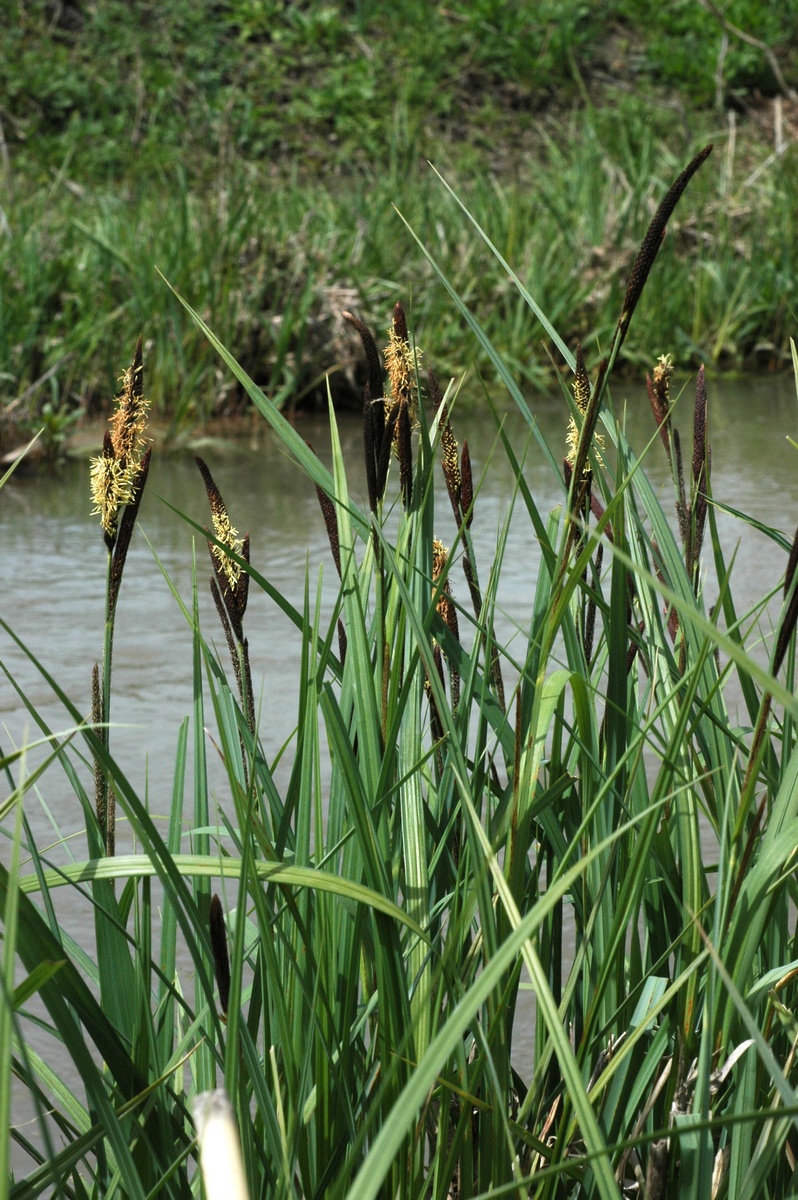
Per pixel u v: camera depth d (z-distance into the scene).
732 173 10.89
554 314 8.55
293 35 15.93
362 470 6.19
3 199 9.44
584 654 1.44
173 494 5.92
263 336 7.79
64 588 4.61
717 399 7.85
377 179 11.55
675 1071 1.24
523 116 15.41
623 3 17.42
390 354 1.19
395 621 1.23
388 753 1.18
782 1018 1.17
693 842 1.20
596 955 1.28
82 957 1.26
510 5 16.94
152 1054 1.19
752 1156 1.13
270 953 1.08
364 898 1.02
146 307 7.50
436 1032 1.13
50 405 6.94
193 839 1.40
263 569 4.75
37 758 3.17
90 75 14.77
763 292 9.24
